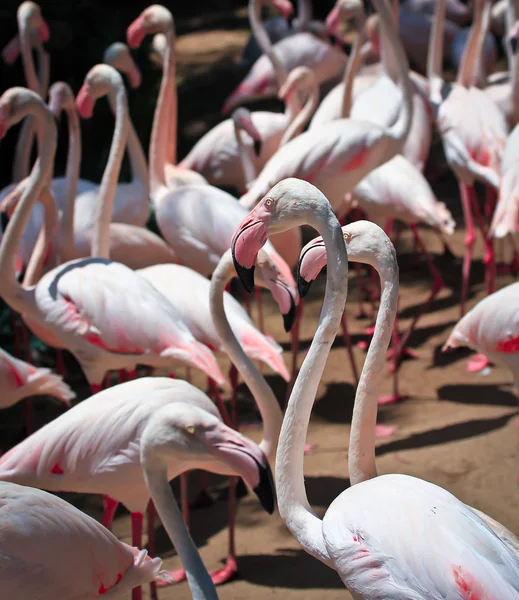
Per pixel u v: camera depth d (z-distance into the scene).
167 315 6.26
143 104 13.34
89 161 12.84
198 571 4.00
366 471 4.30
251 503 6.99
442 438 7.55
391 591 3.66
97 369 6.49
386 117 10.51
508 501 6.48
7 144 12.66
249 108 17.28
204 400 5.29
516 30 10.62
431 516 3.74
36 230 8.58
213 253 8.11
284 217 4.08
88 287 6.38
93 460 5.10
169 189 9.31
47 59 10.40
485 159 9.79
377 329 4.25
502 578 3.59
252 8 12.27
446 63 17.91
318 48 14.62
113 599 4.24
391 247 4.24
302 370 4.18
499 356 6.49
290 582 5.83
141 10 15.55
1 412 8.73
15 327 9.09
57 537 4.00
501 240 12.06
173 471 5.08
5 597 3.91
